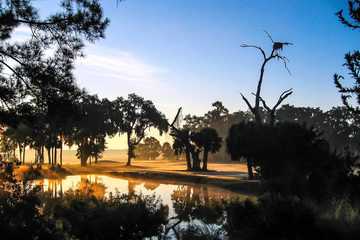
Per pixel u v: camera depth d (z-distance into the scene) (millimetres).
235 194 36062
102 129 101438
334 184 13203
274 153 17125
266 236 11695
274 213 11969
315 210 12172
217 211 22203
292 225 11289
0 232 10008
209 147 74688
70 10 16953
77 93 17938
